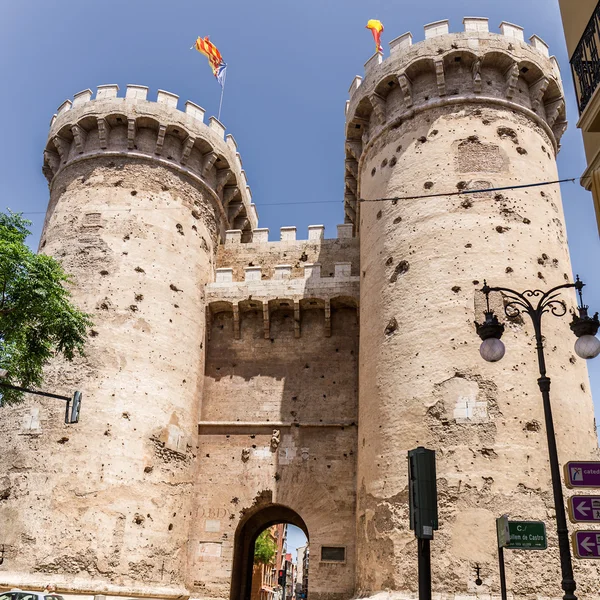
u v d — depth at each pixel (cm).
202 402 2788
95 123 2894
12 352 1997
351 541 2455
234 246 3142
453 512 1877
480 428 1947
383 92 2694
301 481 2583
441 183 2356
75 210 2759
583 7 1237
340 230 3109
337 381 2742
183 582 2448
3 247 1939
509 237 2236
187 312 2747
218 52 3581
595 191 1122
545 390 1120
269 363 2820
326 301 2802
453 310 2131
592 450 2041
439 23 2606
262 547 6150
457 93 2512
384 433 2123
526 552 1798
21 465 2295
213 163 3061
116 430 2355
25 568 2145
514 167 2380
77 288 2578
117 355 2469
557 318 2169
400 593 1869
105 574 2164
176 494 2472
